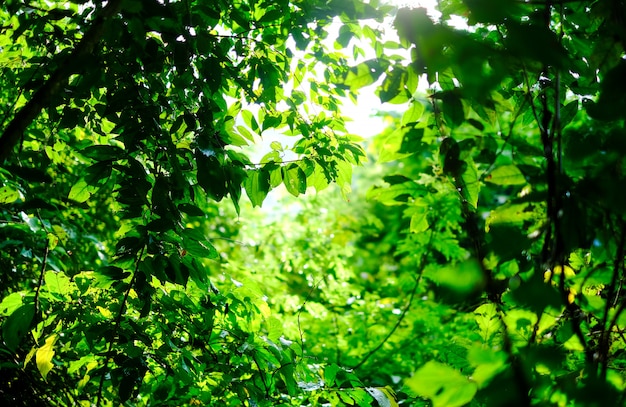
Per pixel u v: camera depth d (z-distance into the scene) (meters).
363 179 9.60
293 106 2.22
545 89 1.52
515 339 1.39
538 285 0.98
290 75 2.36
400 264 7.19
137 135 1.86
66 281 2.15
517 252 1.09
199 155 1.83
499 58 0.90
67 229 3.08
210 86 1.92
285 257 5.12
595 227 1.11
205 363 2.25
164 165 2.02
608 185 0.99
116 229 3.74
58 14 1.84
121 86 1.99
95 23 1.43
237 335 2.35
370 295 5.34
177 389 2.25
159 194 1.81
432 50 0.92
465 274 0.94
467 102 1.33
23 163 2.90
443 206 2.96
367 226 7.54
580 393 0.96
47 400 2.46
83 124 2.18
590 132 1.21
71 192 2.00
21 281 2.99
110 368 2.08
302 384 2.28
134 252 1.86
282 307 4.77
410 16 0.97
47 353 2.01
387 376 4.49
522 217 1.17
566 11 1.54
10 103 2.93
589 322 1.62
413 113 1.52
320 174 2.26
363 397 2.16
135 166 1.88
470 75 0.88
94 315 2.05
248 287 2.42
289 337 4.24
